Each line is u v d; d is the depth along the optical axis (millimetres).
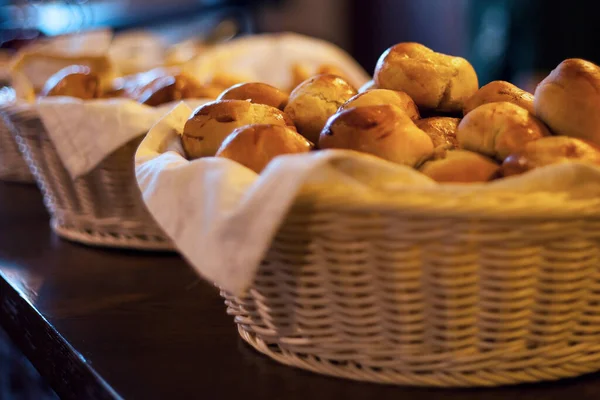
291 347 900
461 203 796
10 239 1356
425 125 978
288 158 808
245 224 813
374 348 865
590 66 929
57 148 1237
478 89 1043
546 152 866
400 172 814
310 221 828
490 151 933
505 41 3223
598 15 2982
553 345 864
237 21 3139
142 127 1188
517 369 866
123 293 1109
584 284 850
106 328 1003
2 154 1824
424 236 813
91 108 1202
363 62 4676
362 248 830
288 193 791
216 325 1010
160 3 3514
